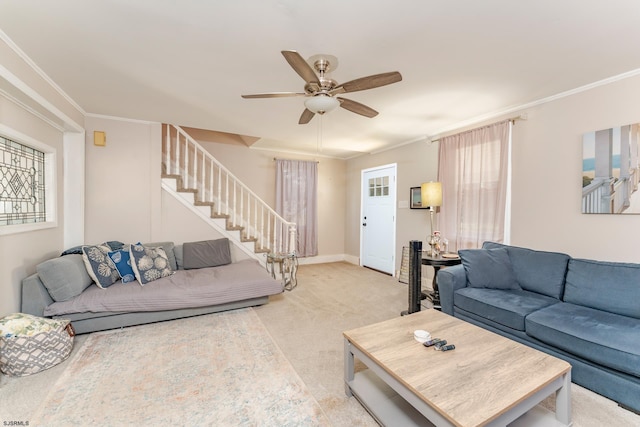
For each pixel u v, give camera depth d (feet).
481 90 8.43
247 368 6.46
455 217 11.54
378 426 4.81
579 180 8.23
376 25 5.49
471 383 4.11
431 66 7.04
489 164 10.27
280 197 17.30
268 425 4.80
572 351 5.65
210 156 13.30
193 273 10.72
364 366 6.61
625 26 5.44
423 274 13.39
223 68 7.24
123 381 5.91
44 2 4.88
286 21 5.40
